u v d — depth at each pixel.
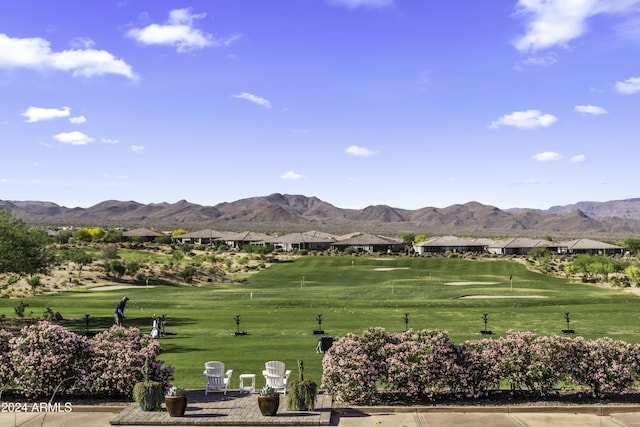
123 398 20.42
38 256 45.94
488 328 38.28
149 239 172.75
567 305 49.84
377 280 87.06
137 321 42.72
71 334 20.86
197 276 87.25
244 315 45.00
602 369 19.73
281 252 137.00
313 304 50.94
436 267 102.38
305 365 26.33
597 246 147.50
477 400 19.89
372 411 18.88
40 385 20.14
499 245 150.62
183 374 24.56
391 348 20.34
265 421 17.39
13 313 46.59
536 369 19.75
